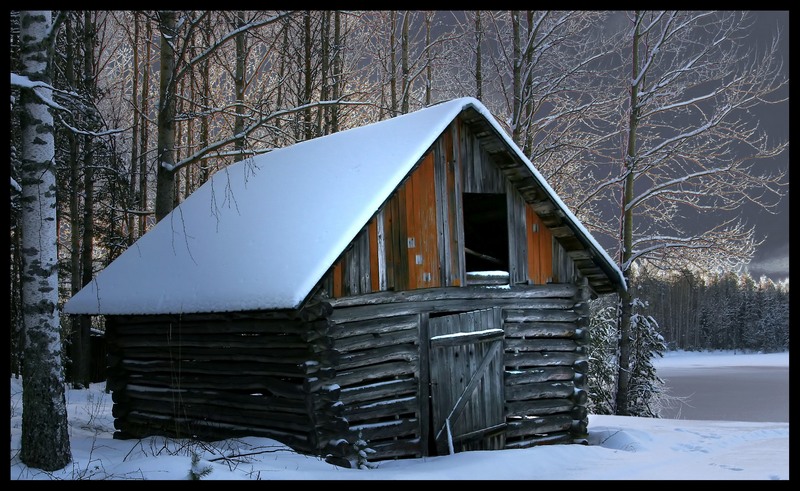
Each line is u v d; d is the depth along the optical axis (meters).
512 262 12.13
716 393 34.88
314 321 9.79
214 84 25.86
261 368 10.44
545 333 12.45
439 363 11.02
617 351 20.97
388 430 10.37
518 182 12.16
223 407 11.05
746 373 45.56
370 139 12.12
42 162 8.71
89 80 19.31
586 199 21.02
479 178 11.86
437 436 10.81
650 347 22.59
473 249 14.77
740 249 19.77
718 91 19.78
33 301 8.62
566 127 22.27
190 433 11.38
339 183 11.16
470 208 14.02
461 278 11.52
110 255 21.31
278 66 24.36
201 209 13.30
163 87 15.09
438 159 11.43
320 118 21.55
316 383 9.73
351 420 10.05
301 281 9.25
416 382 10.76
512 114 21.50
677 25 20.78
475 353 11.52
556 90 21.23
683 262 20.55
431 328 10.99
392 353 10.56
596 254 12.57
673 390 36.16
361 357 10.23
